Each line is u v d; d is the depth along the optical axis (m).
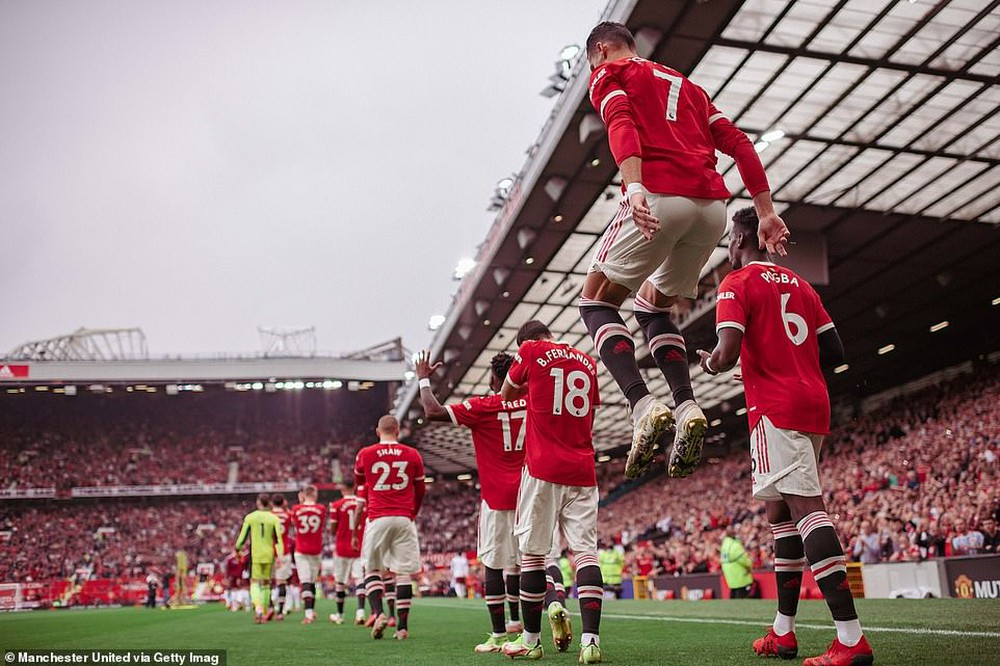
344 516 11.45
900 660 3.58
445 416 5.69
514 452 5.76
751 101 14.89
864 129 15.67
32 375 43.53
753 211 3.87
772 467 3.54
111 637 8.82
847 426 30.62
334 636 8.09
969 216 19.12
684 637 5.88
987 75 14.05
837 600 3.29
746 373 3.71
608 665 4.01
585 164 16.19
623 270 2.82
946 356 29.81
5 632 10.45
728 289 3.68
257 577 12.21
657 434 2.75
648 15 12.33
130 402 50.12
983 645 4.19
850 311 25.30
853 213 18.89
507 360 5.82
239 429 50.78
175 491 44.12
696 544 24.88
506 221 19.28
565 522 4.46
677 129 2.90
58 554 41.47
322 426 51.59
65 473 45.59
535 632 4.59
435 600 21.89
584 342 28.66
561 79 14.85
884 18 12.70
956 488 19.50
